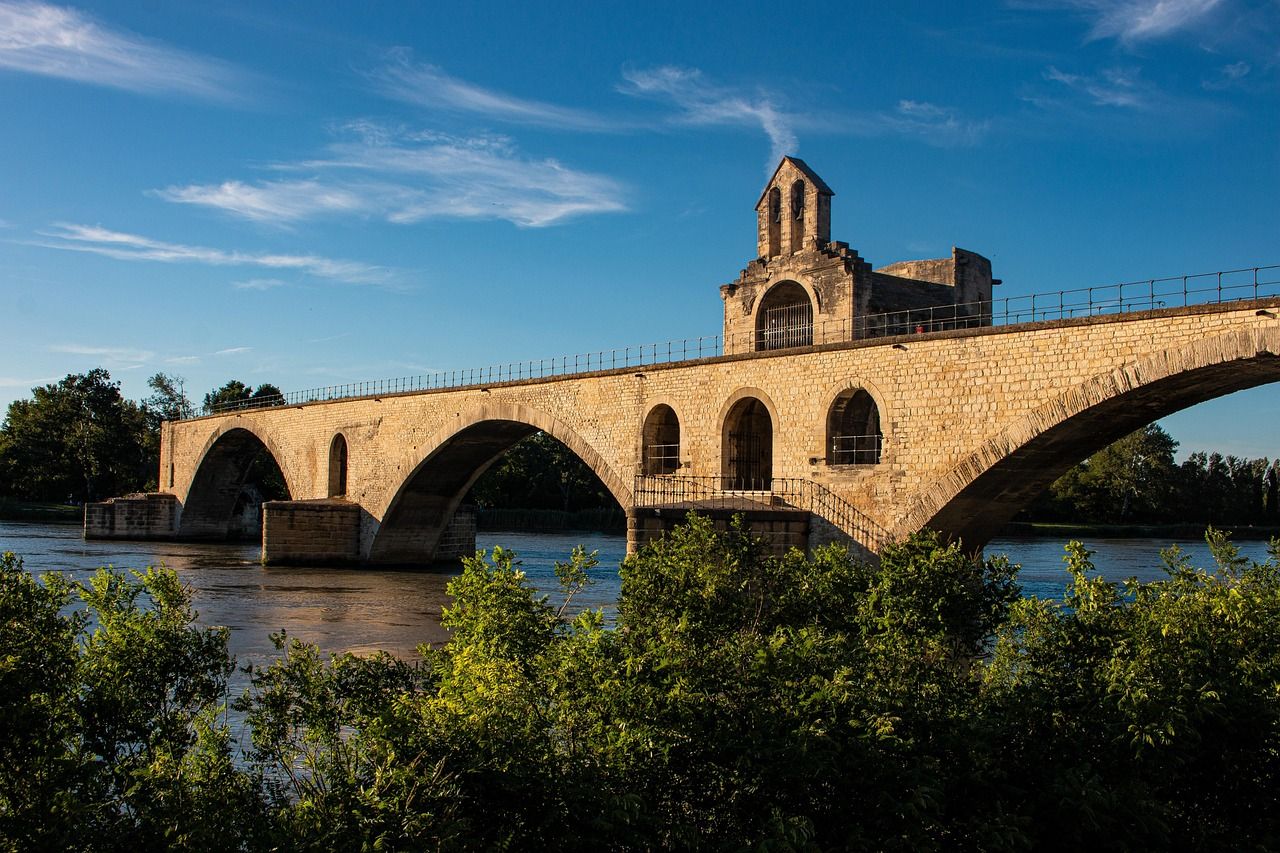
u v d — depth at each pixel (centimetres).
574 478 13962
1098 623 1862
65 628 1531
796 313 5125
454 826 1267
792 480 4388
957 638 2009
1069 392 3422
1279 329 2908
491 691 1523
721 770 1484
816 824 1475
